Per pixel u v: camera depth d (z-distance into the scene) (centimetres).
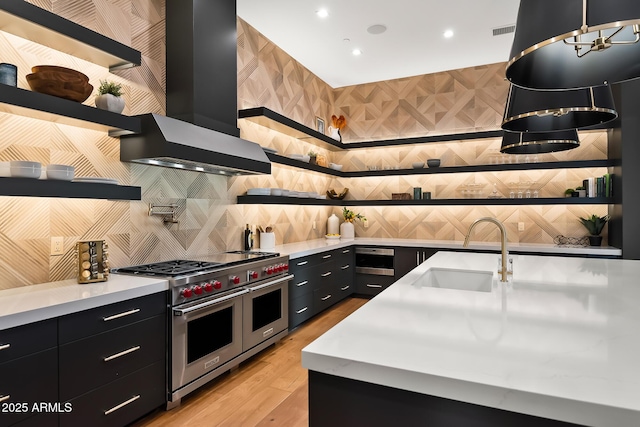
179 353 254
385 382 98
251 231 429
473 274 253
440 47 471
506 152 274
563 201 462
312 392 111
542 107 177
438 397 95
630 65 130
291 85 513
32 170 201
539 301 166
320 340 117
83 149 262
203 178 369
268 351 358
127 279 250
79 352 197
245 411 251
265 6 376
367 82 612
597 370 94
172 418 242
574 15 91
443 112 566
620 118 413
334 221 598
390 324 133
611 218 456
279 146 488
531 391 83
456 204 519
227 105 351
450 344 113
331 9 382
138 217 302
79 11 261
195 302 267
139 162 296
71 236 254
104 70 278
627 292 183
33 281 232
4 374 166
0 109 203
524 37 103
